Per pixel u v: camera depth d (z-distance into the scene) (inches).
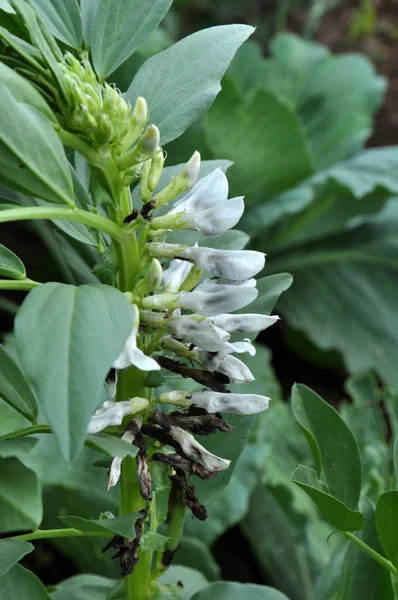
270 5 69.3
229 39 20.4
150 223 19.6
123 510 20.9
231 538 36.6
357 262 49.8
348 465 21.7
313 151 51.9
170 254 19.6
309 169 43.9
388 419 38.3
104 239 21.1
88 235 20.4
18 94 18.5
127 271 19.7
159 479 20.6
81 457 31.7
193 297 19.5
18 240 52.7
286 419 36.5
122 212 19.6
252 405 19.9
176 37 63.3
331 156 51.4
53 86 18.8
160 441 20.1
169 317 19.5
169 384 24.4
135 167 19.5
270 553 33.2
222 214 19.5
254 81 53.9
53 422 17.5
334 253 49.9
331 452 21.7
